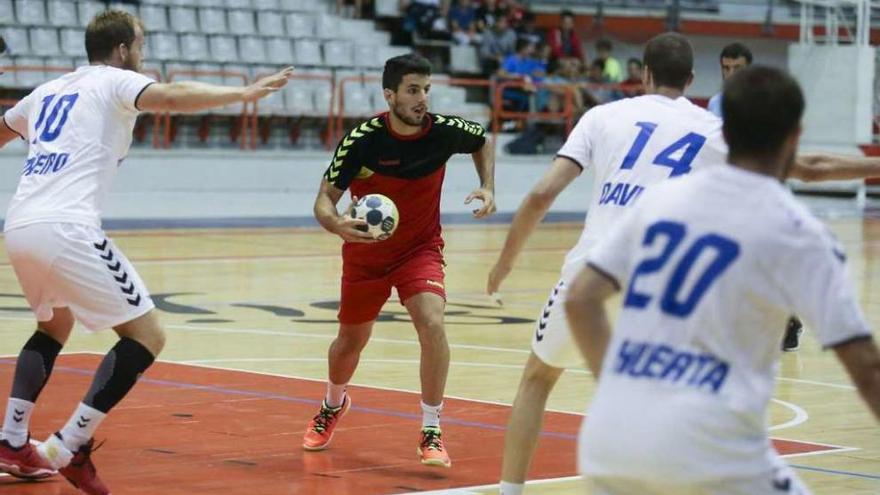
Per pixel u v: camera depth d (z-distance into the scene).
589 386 18.78
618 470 6.86
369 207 13.43
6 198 45.00
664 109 11.07
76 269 11.67
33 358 12.59
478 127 14.27
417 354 21.23
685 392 6.72
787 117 6.86
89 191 11.88
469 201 14.16
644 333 6.91
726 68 20.55
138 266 31.59
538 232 44.16
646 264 6.98
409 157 13.77
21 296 26.67
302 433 15.15
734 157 7.04
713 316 6.75
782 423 16.47
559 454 14.29
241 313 25.22
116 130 12.06
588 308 7.18
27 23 49.88
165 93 11.72
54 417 15.56
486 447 14.65
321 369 19.52
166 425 15.36
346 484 12.76
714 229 6.83
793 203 6.86
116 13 12.50
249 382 18.31
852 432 15.94
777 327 6.87
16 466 12.48
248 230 40.53
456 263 34.44
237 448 14.27
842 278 6.69
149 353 11.88
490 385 18.64
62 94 12.25
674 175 10.81
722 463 6.67
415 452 14.34
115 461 13.49
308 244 37.56
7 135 13.04
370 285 14.05
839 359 6.72
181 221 42.06
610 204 11.01
